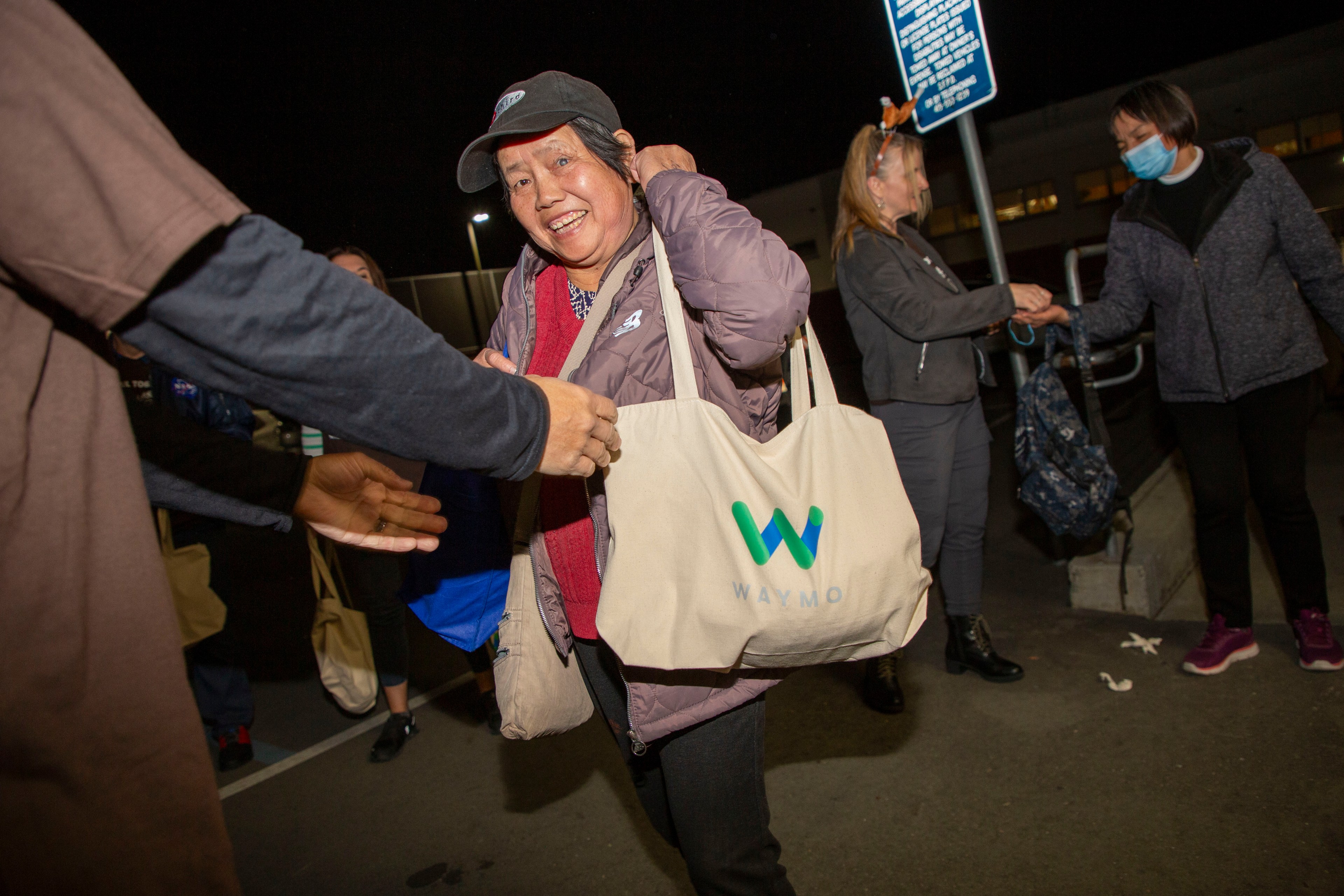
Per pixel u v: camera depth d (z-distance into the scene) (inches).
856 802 92.8
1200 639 120.2
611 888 85.4
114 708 28.6
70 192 24.9
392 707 123.0
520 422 36.2
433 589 67.5
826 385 51.9
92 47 26.7
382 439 32.0
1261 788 84.4
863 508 49.3
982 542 118.8
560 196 56.6
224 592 124.3
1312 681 102.4
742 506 47.2
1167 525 143.6
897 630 49.8
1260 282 99.0
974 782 93.2
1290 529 103.2
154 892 29.3
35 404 27.5
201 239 26.3
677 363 50.5
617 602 48.8
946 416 110.8
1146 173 102.2
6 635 26.5
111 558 28.9
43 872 27.3
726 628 46.9
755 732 54.3
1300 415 100.3
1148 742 95.9
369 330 30.5
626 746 62.0
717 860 53.1
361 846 99.1
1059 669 117.2
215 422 115.3
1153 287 106.6
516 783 108.1
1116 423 191.6
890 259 110.0
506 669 59.1
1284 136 905.5
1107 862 77.7
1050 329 116.9
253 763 125.9
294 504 44.1
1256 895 70.9
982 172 130.5
